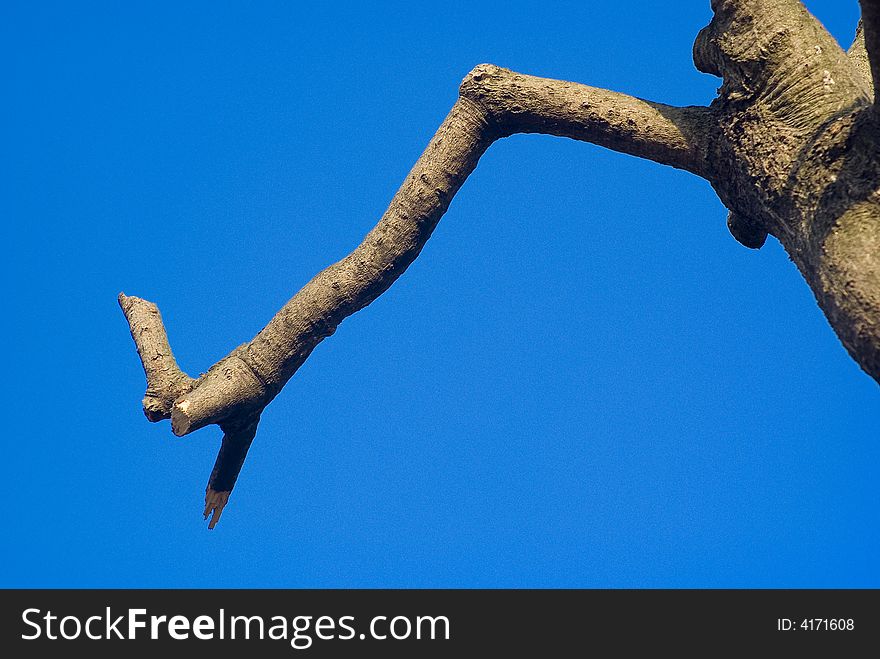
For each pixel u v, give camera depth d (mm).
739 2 12703
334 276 14414
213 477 15195
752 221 13492
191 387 14211
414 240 14430
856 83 12352
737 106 12781
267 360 14188
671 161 13789
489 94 14344
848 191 11344
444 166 14414
